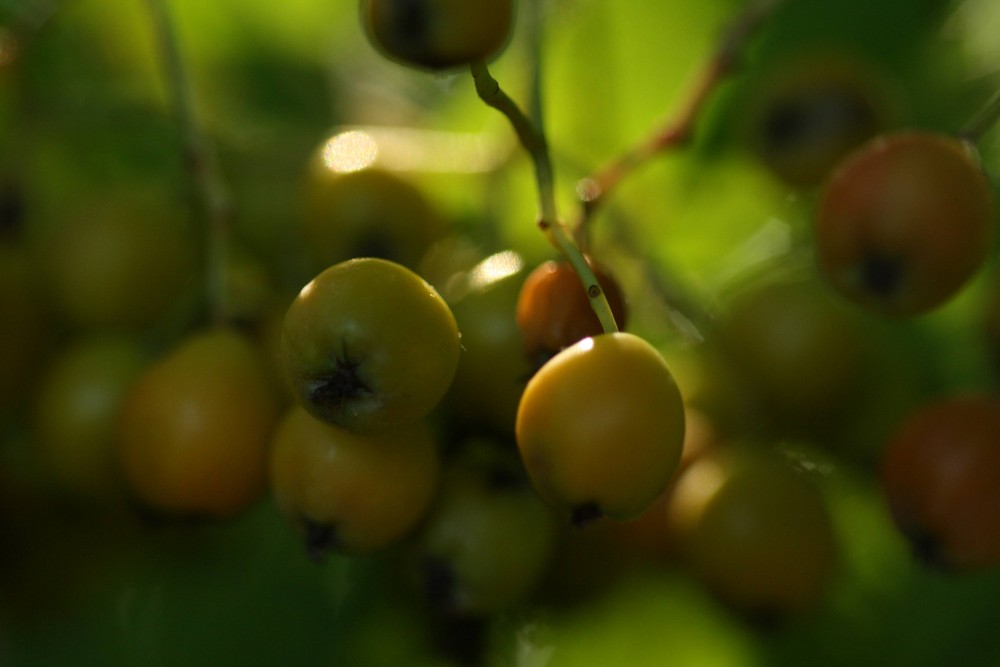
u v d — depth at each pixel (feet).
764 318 0.81
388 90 0.87
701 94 0.78
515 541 0.74
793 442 0.81
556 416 0.69
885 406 0.82
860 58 0.87
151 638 0.79
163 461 0.74
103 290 0.79
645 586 0.80
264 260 0.81
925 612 0.80
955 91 0.87
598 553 0.77
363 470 0.72
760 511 0.77
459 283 0.76
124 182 0.84
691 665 0.81
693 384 0.80
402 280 0.70
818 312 0.81
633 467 0.68
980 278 0.83
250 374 0.75
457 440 0.75
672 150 0.77
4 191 0.82
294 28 0.87
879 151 0.74
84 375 0.78
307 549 0.72
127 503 0.79
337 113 0.86
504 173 0.80
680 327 0.81
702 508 0.77
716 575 0.77
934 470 0.75
